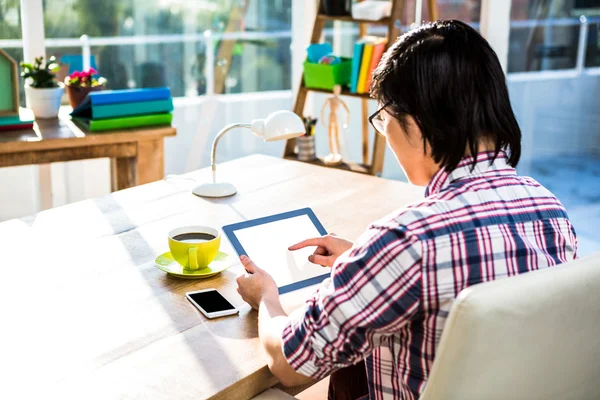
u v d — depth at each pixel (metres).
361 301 1.05
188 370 1.17
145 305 1.39
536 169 3.85
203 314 1.36
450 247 1.04
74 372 1.16
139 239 1.70
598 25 3.56
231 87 3.83
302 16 3.88
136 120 2.83
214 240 1.52
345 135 4.14
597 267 1.10
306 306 1.13
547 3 3.60
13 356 1.20
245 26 3.78
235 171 2.26
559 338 1.08
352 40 4.00
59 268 1.53
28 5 3.22
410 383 1.12
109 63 3.49
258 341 1.27
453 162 1.10
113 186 3.18
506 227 1.09
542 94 3.72
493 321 0.98
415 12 3.82
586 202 3.77
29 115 2.85
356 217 1.85
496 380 1.04
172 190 2.07
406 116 1.12
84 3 3.36
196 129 3.79
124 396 1.09
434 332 1.06
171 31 3.59
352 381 1.57
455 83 1.07
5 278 1.48
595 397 1.21
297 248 1.49
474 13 3.70
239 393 1.16
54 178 3.49
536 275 1.04
